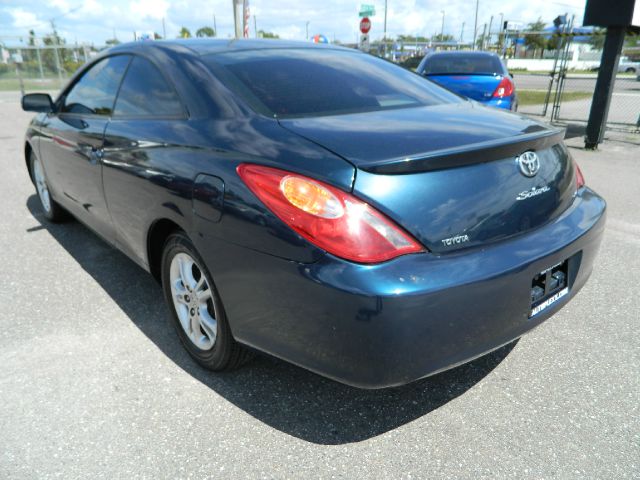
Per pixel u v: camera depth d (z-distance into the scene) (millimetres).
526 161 2012
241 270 1920
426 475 1845
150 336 2738
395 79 2758
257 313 1927
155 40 2969
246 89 2287
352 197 1689
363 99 2396
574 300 3127
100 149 2883
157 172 2316
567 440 1998
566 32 10992
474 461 1903
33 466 1886
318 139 1876
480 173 1872
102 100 3098
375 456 1935
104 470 1868
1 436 2031
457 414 2154
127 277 3455
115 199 2812
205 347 2377
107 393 2285
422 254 1729
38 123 4043
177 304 2490
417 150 1779
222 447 1979
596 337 2719
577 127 10781
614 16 7492
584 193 2426
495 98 8258
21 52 24938
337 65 2697
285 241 1754
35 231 4371
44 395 2268
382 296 1622
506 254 1855
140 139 2510
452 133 1963
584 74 37188
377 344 1669
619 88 22375
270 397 2256
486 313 1807
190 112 2346
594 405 2195
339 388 2316
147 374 2416
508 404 2211
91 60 3461
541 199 2059
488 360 2529
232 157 1984
